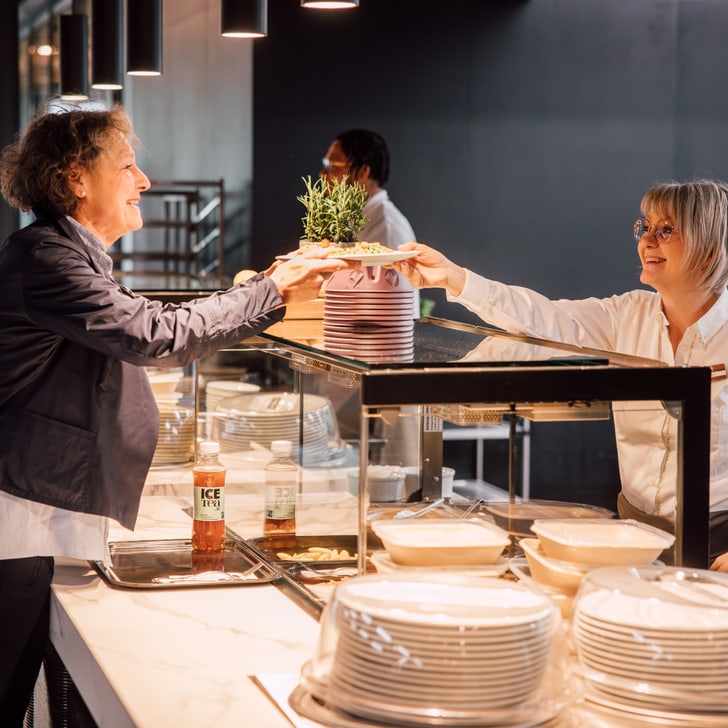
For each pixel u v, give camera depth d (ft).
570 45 23.17
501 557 5.54
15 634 6.76
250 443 7.76
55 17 25.32
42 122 7.02
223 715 4.82
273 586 6.85
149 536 7.98
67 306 6.53
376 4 21.98
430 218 22.88
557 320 8.45
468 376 5.40
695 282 8.55
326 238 7.39
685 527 5.67
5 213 24.25
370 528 5.42
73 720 6.60
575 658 5.16
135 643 5.78
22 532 6.73
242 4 10.20
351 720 4.56
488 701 4.39
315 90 21.85
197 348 6.61
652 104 23.70
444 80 22.54
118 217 7.10
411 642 4.40
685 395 5.61
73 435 6.77
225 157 22.77
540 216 23.44
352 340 6.40
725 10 23.66
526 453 18.90
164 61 24.79
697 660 4.66
